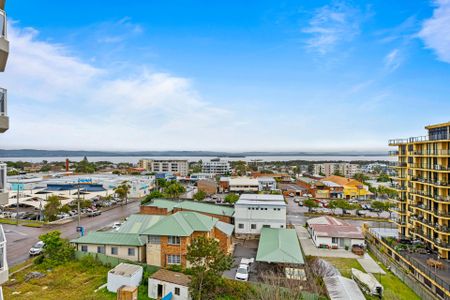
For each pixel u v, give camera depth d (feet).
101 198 258.57
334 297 82.48
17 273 100.89
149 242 110.73
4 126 45.75
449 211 119.55
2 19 46.06
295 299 79.77
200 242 84.38
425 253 120.98
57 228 166.20
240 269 106.93
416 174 143.23
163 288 88.58
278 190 314.96
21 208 224.53
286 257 109.50
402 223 152.05
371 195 317.63
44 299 83.56
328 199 298.76
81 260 110.42
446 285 87.56
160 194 247.09
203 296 82.07
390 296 90.33
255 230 161.89
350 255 135.64
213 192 328.08
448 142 121.08
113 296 86.07
